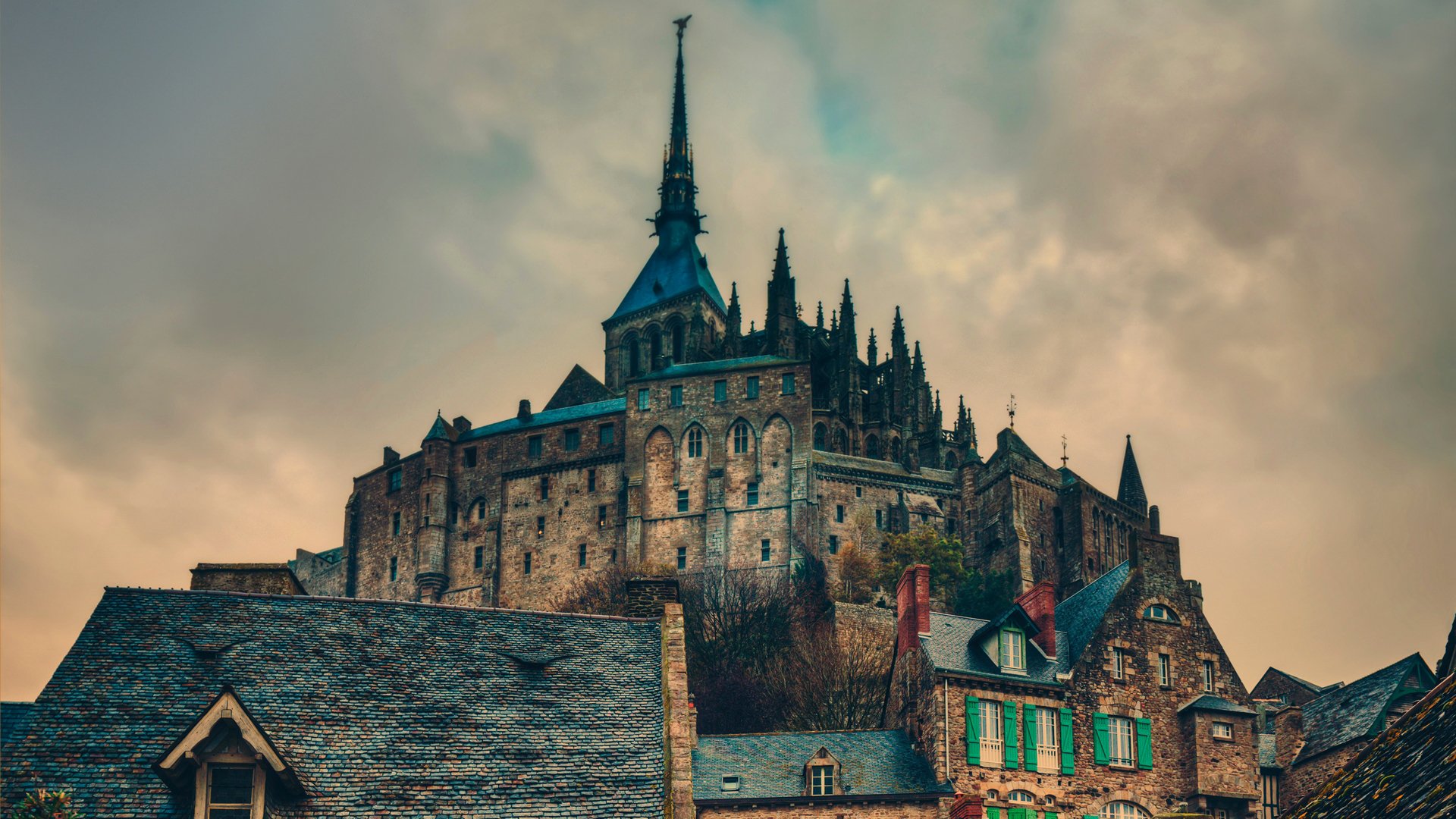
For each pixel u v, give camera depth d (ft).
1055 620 244.42
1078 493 521.24
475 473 564.30
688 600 447.83
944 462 573.74
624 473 536.83
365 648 104.27
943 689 212.02
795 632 394.32
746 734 208.85
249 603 106.22
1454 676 75.25
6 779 90.63
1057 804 212.23
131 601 104.68
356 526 582.76
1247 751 221.87
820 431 553.23
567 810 94.38
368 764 95.20
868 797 197.16
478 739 98.43
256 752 89.81
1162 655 228.84
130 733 94.79
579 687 103.96
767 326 586.86
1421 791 68.39
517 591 542.16
